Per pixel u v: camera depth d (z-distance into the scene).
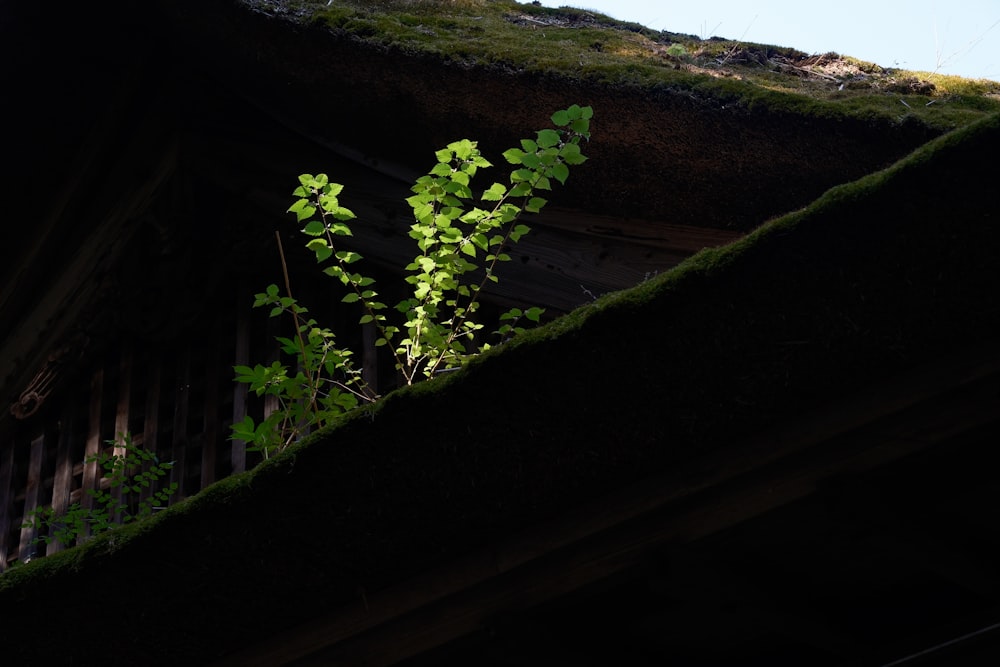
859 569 2.99
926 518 2.80
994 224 2.41
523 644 2.96
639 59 4.39
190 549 2.94
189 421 5.13
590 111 3.67
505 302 4.55
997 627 2.90
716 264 2.55
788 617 3.01
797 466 2.67
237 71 5.02
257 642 3.08
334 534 2.88
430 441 2.76
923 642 3.01
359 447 2.79
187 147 5.24
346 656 3.05
